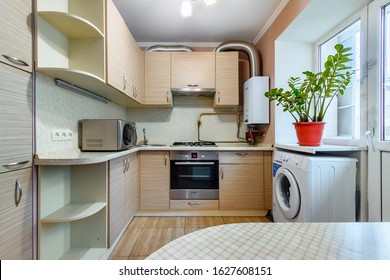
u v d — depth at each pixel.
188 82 2.84
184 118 3.21
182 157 2.56
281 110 2.47
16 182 1.11
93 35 1.61
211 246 0.50
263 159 2.57
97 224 1.70
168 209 2.58
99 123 1.85
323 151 1.73
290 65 2.43
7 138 1.05
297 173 1.72
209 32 2.87
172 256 0.46
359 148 1.63
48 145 1.43
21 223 1.15
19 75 1.14
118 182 1.89
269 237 0.54
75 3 1.63
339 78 1.87
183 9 2.17
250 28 2.76
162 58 2.84
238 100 2.89
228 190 2.56
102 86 1.77
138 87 2.62
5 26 1.03
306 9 1.77
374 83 1.55
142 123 3.20
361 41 1.67
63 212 1.46
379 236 0.54
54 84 1.50
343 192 1.61
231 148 2.53
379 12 1.52
